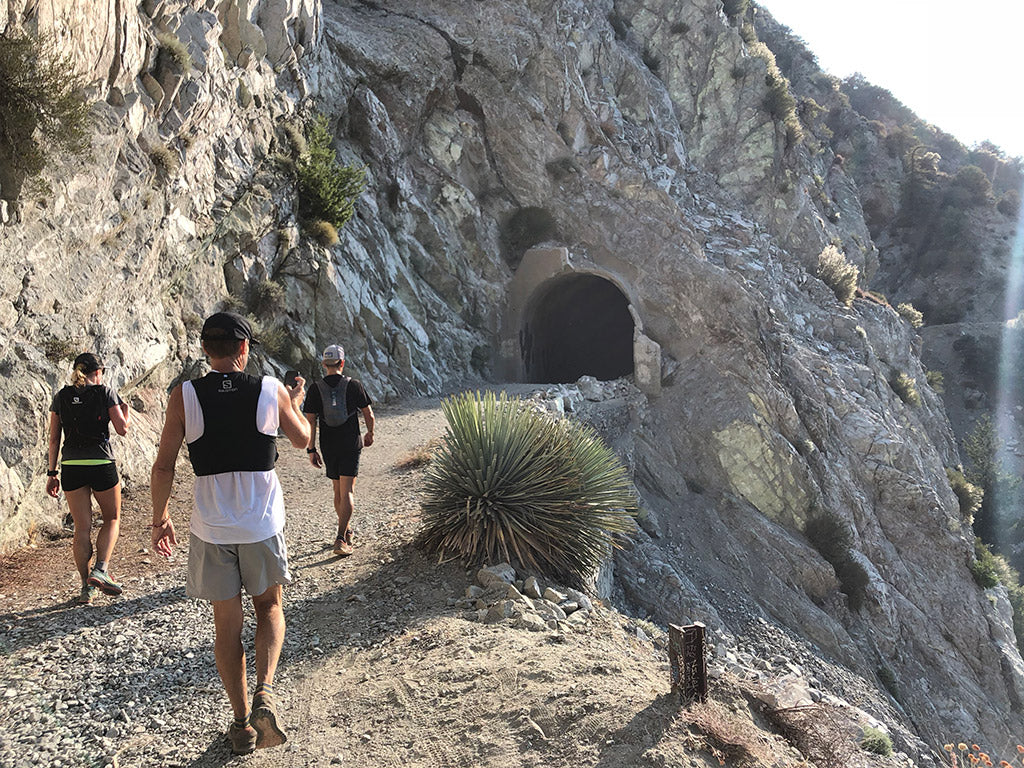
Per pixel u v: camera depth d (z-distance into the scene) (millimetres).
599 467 7473
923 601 25219
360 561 6996
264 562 3598
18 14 8492
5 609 5723
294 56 18875
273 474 3723
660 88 43094
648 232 29422
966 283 73125
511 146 30047
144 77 12008
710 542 20484
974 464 49000
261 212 15984
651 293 27875
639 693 4199
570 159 30906
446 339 23922
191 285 13750
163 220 12305
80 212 9602
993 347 66375
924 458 33656
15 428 7578
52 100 8523
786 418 25266
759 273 33281
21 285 8383
